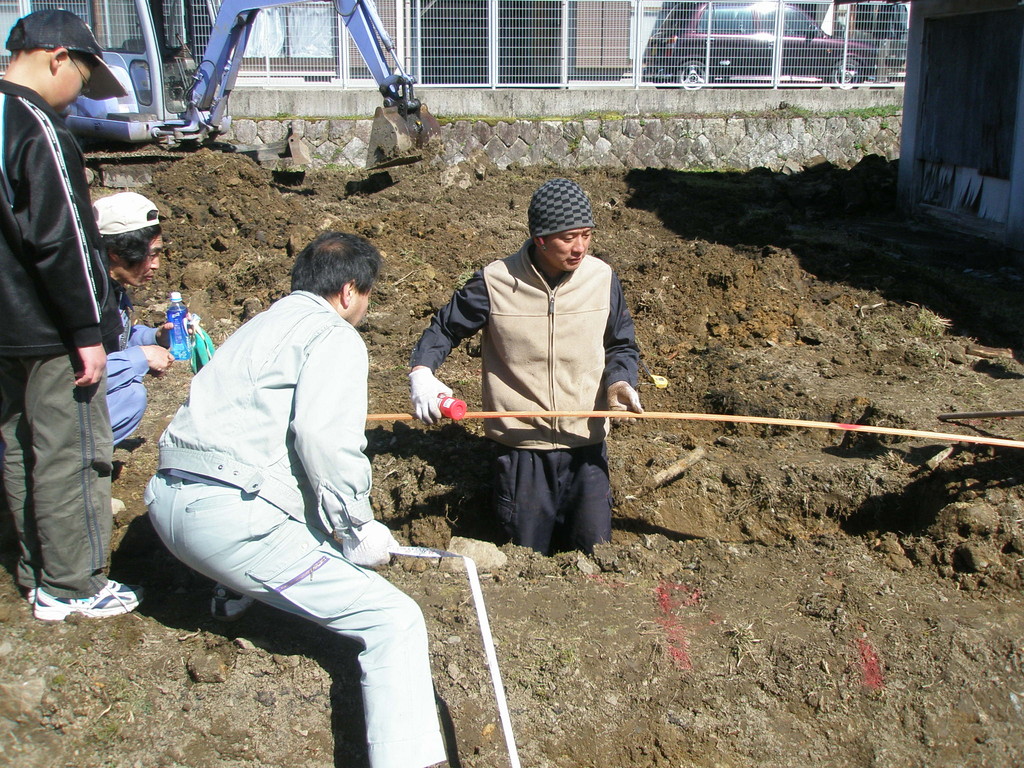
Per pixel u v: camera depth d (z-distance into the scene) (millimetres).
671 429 5395
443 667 3451
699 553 4203
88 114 11641
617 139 15664
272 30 16297
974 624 3705
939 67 11266
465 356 6359
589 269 3816
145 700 3281
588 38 16734
